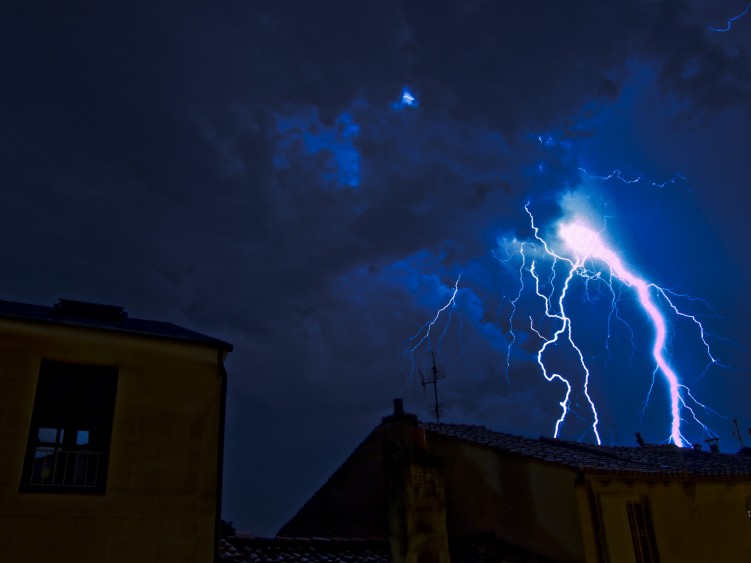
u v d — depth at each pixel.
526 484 14.87
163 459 10.10
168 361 10.78
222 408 10.98
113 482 9.59
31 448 9.27
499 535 14.95
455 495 16.14
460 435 17.25
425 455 10.48
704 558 15.73
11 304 11.65
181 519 9.88
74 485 9.45
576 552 13.48
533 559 13.82
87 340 10.16
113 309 12.08
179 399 10.61
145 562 9.39
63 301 11.62
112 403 10.05
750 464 21.14
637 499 15.09
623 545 13.95
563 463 14.26
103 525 9.29
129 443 9.93
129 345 10.49
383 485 16.64
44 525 8.91
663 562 14.67
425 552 9.82
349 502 17.23
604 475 14.23
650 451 22.00
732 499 17.58
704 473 16.70
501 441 17.47
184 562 9.66
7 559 8.52
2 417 9.12
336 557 12.73
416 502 10.06
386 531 16.05
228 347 11.40
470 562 13.47
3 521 8.66
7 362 9.41
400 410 17.59
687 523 15.88
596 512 13.89
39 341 9.76
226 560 10.63
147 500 9.74
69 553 8.94
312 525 17.81
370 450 17.45
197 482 10.24
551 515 14.18
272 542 12.79
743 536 17.14
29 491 8.98
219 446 10.70
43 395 9.63
